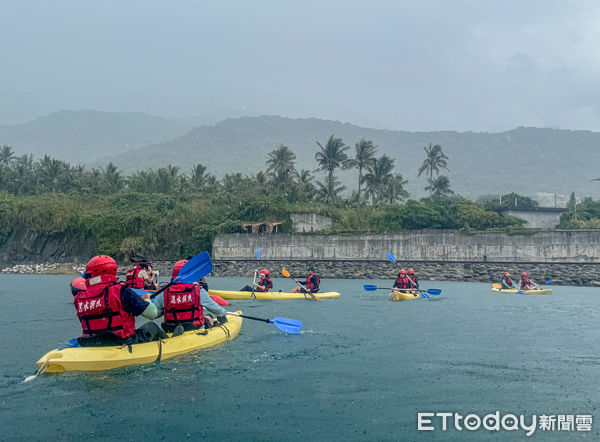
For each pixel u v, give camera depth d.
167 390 6.26
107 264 7.20
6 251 61.81
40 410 5.52
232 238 51.94
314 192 72.94
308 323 12.81
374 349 9.22
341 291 27.53
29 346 9.30
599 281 38.81
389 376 7.19
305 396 6.17
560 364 8.13
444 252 44.44
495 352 9.09
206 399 5.96
